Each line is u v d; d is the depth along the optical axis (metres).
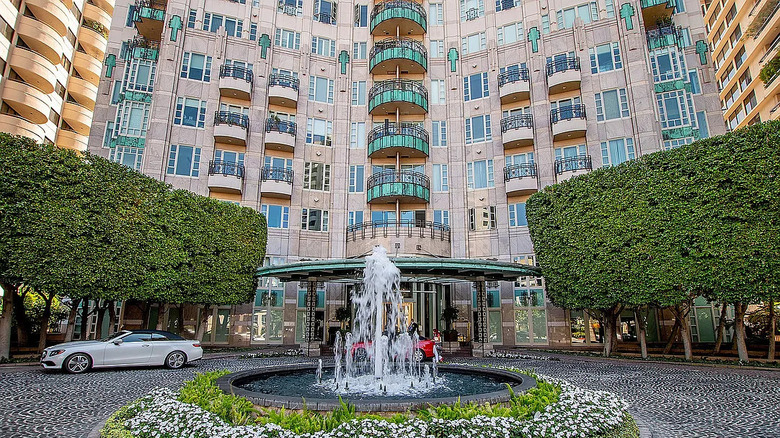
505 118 29.16
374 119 31.48
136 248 17.72
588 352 22.58
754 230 14.53
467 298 27.75
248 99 29.84
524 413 5.71
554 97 28.86
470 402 5.99
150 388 10.54
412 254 26.44
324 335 27.39
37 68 31.28
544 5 30.30
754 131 15.02
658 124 26.55
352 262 19.55
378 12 31.58
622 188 18.56
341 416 5.36
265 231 26.09
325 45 32.66
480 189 29.31
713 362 16.84
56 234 15.33
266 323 27.62
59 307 24.69
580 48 28.44
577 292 19.91
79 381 11.45
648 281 17.03
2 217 14.45
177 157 27.61
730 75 41.78
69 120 37.28
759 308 23.30
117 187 17.45
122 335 14.39
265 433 5.00
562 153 27.95
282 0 32.44
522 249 27.56
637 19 27.56
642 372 14.35
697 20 28.78
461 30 32.41
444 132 30.91
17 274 14.45
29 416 7.58
